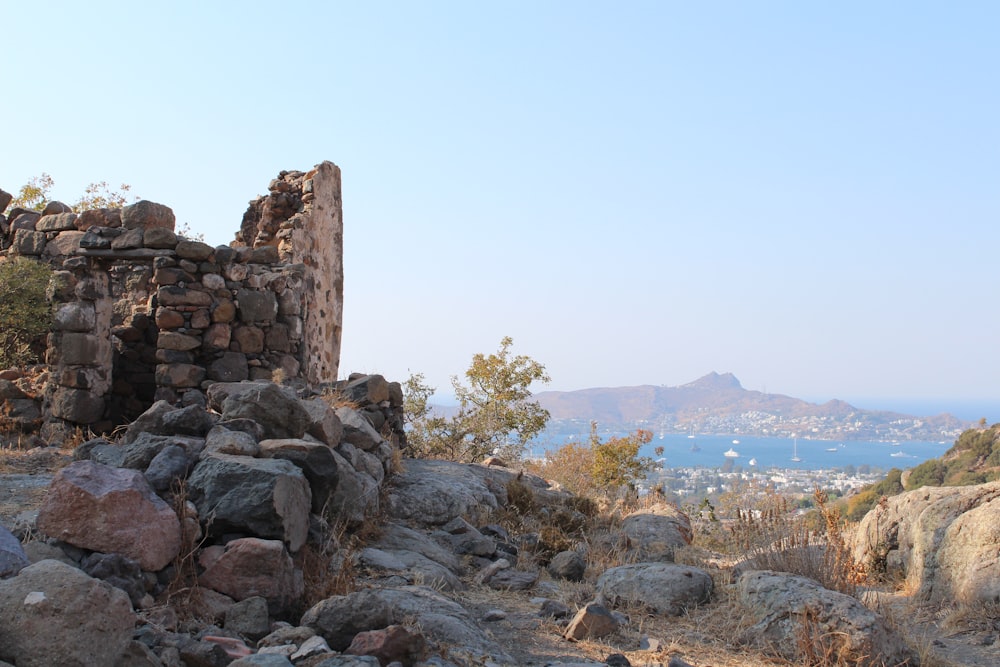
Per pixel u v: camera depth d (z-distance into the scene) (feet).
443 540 29.58
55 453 32.30
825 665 21.15
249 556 19.15
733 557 34.68
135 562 17.76
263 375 41.68
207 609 18.61
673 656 21.24
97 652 14.33
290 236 54.19
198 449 21.95
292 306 42.78
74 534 17.81
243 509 19.81
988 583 26.03
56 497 17.95
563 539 32.81
